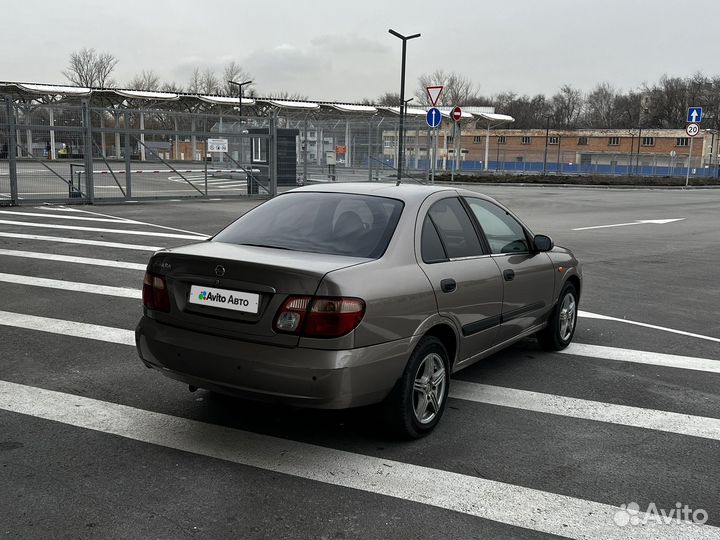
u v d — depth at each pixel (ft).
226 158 75.51
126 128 66.08
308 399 12.01
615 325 24.79
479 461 13.11
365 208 14.93
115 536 10.11
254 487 11.79
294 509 11.07
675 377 18.83
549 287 19.43
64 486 11.62
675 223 63.52
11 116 58.75
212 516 10.78
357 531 10.48
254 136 75.36
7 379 17.03
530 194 103.91
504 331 17.20
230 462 12.74
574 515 11.18
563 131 299.99
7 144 59.06
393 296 12.86
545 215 69.05
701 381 18.53
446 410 15.84
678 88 407.23
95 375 17.48
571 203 86.53
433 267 14.32
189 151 72.08
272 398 12.26
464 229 16.20
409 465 12.84
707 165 259.19
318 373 11.87
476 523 10.84
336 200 15.49
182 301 13.38
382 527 10.62
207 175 73.41
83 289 27.68
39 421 14.44
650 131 287.07
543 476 12.56
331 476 12.28
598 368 19.49
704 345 22.30
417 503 11.41
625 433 14.75
